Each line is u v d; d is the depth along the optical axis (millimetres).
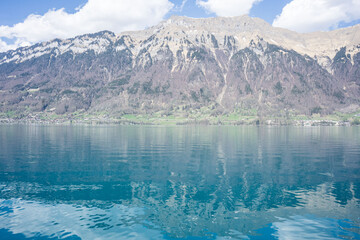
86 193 39438
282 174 51688
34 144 105812
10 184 43969
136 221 30016
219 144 109562
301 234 26984
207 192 39906
